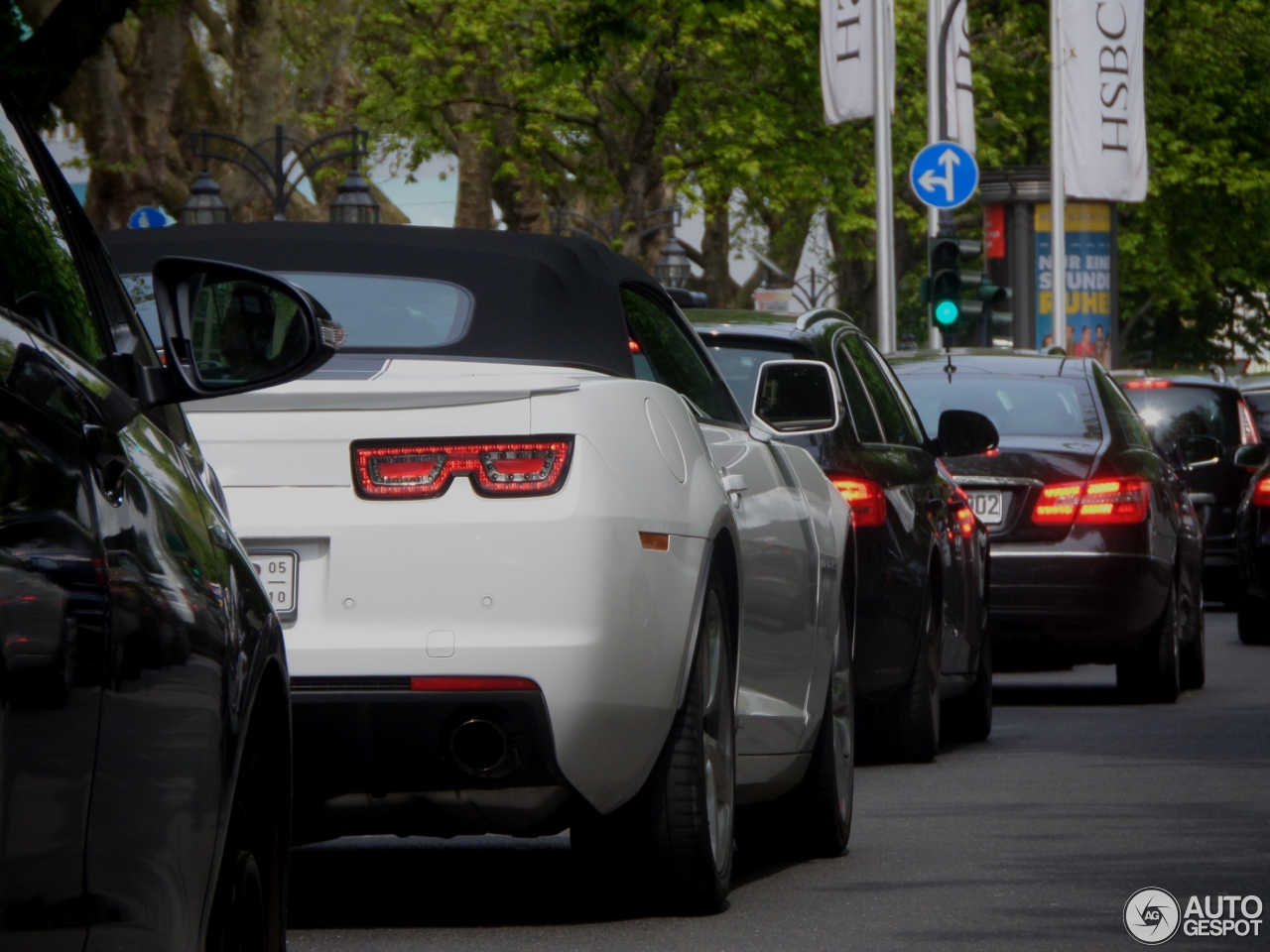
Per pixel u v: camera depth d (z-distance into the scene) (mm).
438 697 16812
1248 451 58906
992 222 127438
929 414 41406
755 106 128250
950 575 32938
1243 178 169750
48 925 8117
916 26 140750
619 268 20828
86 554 8750
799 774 22047
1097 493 40312
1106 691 45594
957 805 27141
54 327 9758
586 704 16969
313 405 17219
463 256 19734
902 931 18500
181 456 11102
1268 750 33688
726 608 19438
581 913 19297
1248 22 170750
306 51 134500
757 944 17828
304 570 17031
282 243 19938
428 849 23891
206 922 10148
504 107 129500
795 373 22859
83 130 110562
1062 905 19875
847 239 168625
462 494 17109
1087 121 122188
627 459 17656
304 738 16938
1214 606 78250
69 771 8328
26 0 96312
